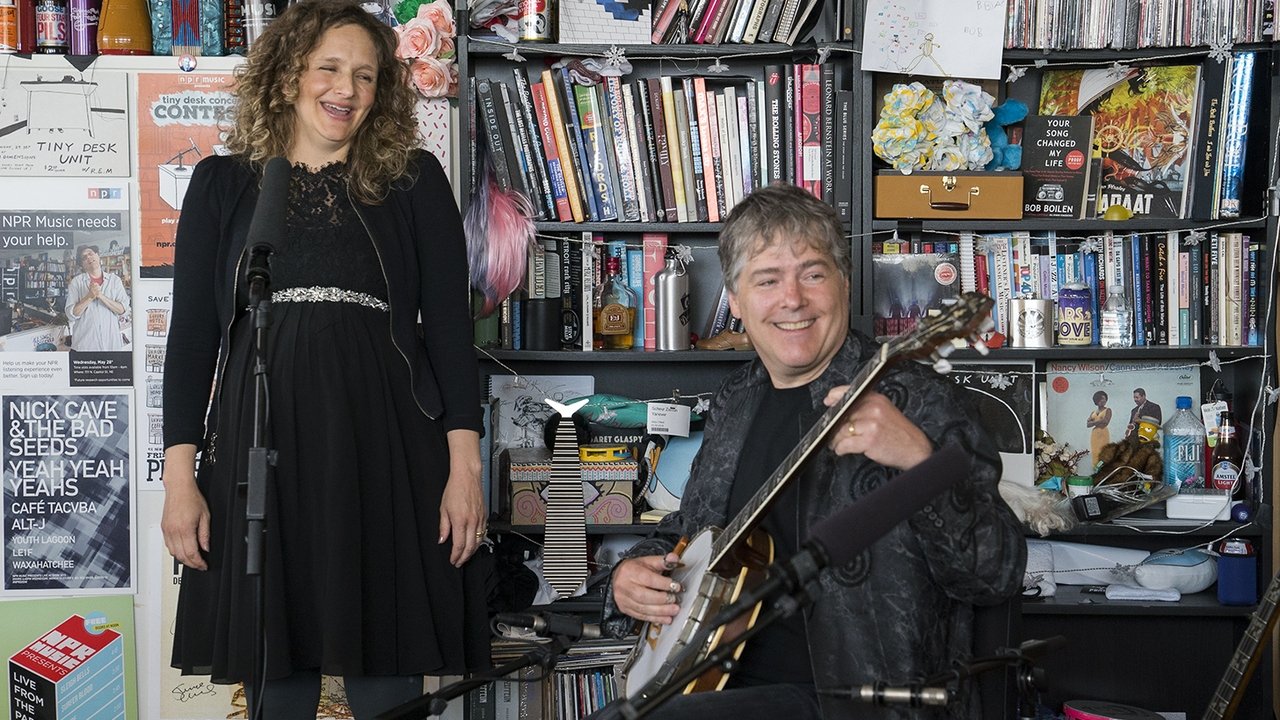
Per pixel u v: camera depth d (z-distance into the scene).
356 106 2.08
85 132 2.76
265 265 1.67
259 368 1.59
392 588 2.02
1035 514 2.87
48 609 2.75
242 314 2.06
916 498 1.15
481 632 2.17
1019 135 3.07
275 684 1.99
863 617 1.56
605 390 3.13
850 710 1.54
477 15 2.90
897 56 2.85
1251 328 2.94
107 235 2.77
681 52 2.89
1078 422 3.11
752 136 2.93
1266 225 2.87
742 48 2.89
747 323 1.77
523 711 2.87
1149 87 3.05
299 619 1.95
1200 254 2.96
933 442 1.45
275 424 1.96
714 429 1.93
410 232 2.18
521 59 2.91
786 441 1.78
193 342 2.09
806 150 2.89
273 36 2.09
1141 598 2.88
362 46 2.08
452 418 2.15
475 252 2.84
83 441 2.76
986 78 2.88
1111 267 2.99
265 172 1.76
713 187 2.94
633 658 1.92
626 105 2.93
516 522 2.88
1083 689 3.07
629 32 2.91
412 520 2.05
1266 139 2.89
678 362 3.13
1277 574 1.79
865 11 2.86
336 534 1.95
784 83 2.90
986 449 1.58
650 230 2.94
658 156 2.94
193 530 2.01
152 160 2.77
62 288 2.77
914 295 2.96
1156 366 3.09
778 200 1.75
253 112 2.09
